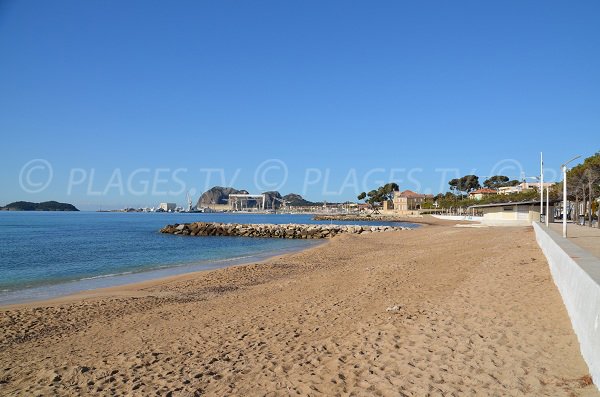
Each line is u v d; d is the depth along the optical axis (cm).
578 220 5128
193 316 1309
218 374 773
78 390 748
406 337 858
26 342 1114
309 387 675
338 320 1094
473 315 966
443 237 4156
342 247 3728
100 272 2700
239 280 2111
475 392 602
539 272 1416
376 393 629
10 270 2811
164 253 3941
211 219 15625
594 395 547
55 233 6638
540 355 706
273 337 996
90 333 1179
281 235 6412
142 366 855
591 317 637
